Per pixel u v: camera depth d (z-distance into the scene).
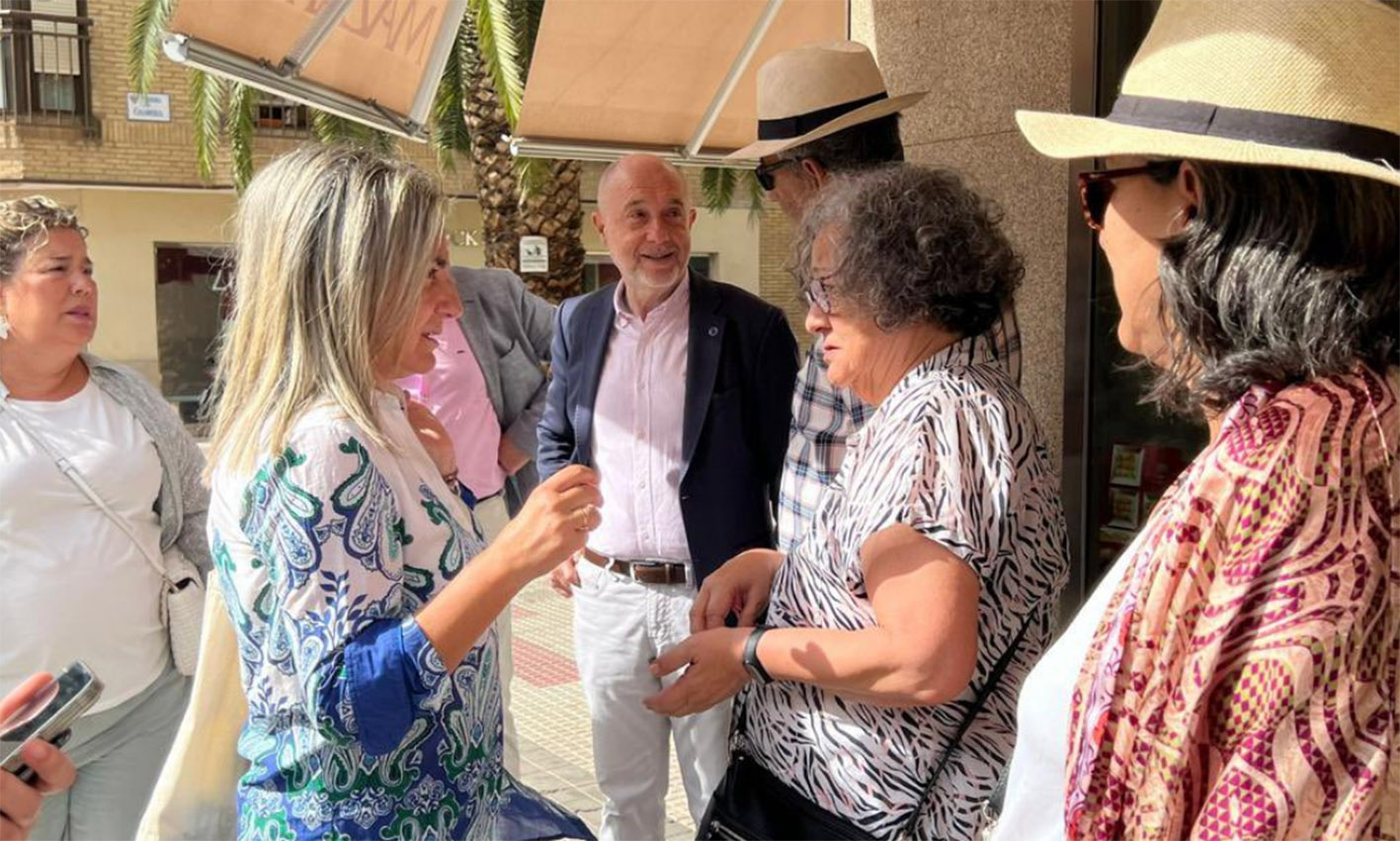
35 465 2.45
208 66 2.64
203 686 1.88
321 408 1.54
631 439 3.06
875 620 1.61
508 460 3.79
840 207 1.75
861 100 2.64
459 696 1.65
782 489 2.48
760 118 2.76
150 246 16.94
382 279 1.59
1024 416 1.68
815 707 1.73
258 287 1.61
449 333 3.63
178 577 2.62
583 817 4.04
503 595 1.53
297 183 1.62
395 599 1.57
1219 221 1.02
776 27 3.95
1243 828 0.89
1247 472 0.96
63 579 2.46
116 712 2.54
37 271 2.42
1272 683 0.90
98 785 2.56
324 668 1.48
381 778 1.57
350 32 2.96
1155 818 0.97
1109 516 3.29
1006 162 3.39
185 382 17.39
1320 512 0.93
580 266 8.68
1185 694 0.95
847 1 3.94
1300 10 1.01
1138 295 1.13
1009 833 1.24
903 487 1.58
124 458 2.55
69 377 2.58
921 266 1.67
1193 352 1.05
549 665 5.91
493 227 8.62
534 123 3.80
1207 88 1.04
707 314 3.03
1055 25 3.22
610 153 4.04
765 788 1.80
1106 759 1.01
